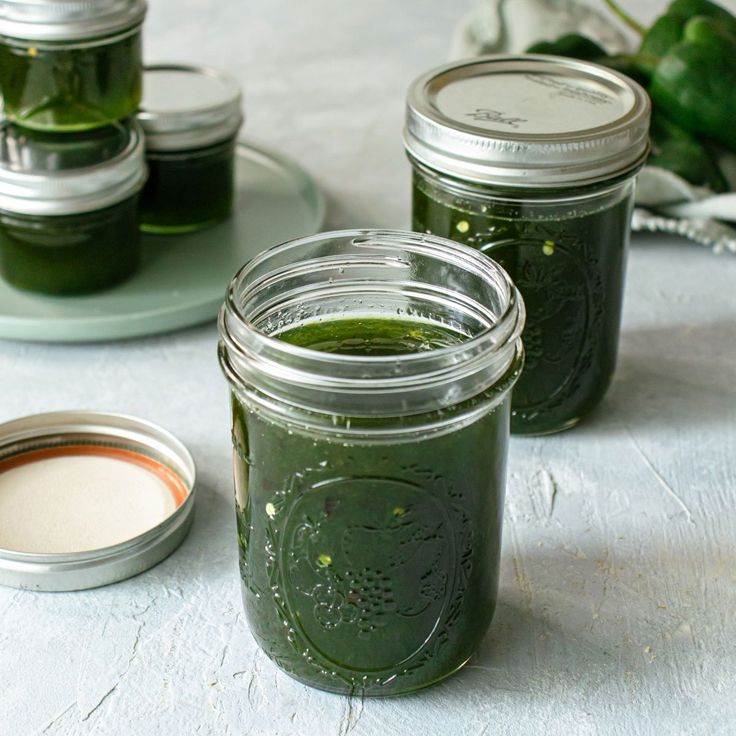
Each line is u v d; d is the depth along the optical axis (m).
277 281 0.68
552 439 0.80
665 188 0.91
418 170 0.77
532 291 0.76
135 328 0.85
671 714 0.68
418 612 0.66
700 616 0.71
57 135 0.88
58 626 0.71
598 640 0.70
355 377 0.62
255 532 0.66
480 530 0.66
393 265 0.69
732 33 0.93
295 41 1.17
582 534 0.75
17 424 0.78
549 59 0.81
